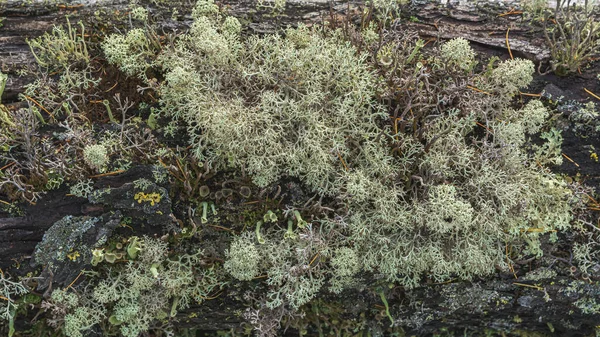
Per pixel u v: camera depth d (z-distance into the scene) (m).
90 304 0.33
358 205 0.33
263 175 0.32
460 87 0.32
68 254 0.31
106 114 0.33
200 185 0.32
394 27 0.33
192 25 0.32
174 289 0.33
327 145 0.32
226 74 0.32
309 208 0.32
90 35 0.33
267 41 0.33
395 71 0.32
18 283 0.31
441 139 0.33
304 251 0.32
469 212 0.31
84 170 0.31
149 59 0.33
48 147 0.31
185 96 0.31
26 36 0.33
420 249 0.33
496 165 0.32
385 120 0.33
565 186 0.33
